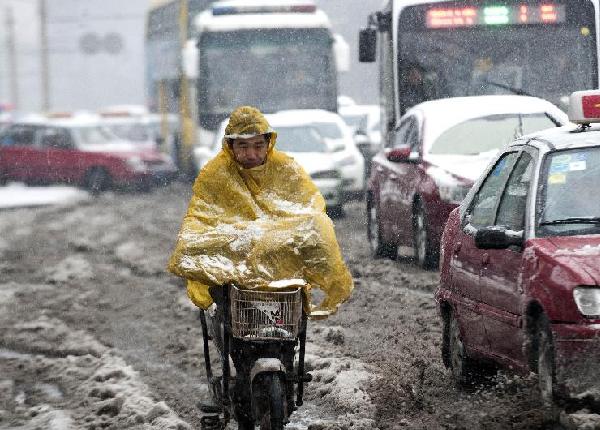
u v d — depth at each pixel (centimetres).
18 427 1831
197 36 5984
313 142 5103
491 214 1798
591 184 1656
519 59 4209
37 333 2653
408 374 1952
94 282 3388
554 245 1568
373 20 4619
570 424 1472
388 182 3525
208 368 1554
